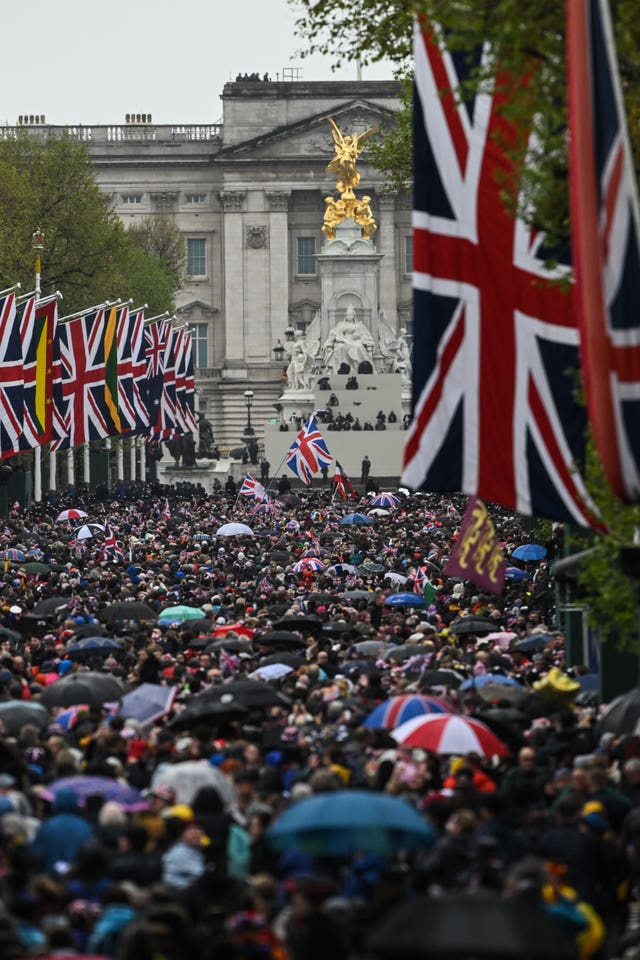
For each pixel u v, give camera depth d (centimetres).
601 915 8200
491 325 10981
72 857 7750
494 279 10988
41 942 6256
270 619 18475
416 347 11006
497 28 10562
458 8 10800
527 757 9438
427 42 11044
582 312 9056
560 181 10856
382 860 7194
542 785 9175
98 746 10038
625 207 9006
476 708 11362
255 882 6906
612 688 13600
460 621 17300
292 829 7006
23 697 12331
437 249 11019
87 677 12438
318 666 13875
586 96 9044
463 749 9712
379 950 5756
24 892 6994
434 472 10956
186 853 7481
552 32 10819
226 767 9450
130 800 8675
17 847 7106
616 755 10000
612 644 13588
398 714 10588
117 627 17625
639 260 9006
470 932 5694
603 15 9012
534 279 10975
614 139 9000
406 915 5809
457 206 11012
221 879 7306
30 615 19362
